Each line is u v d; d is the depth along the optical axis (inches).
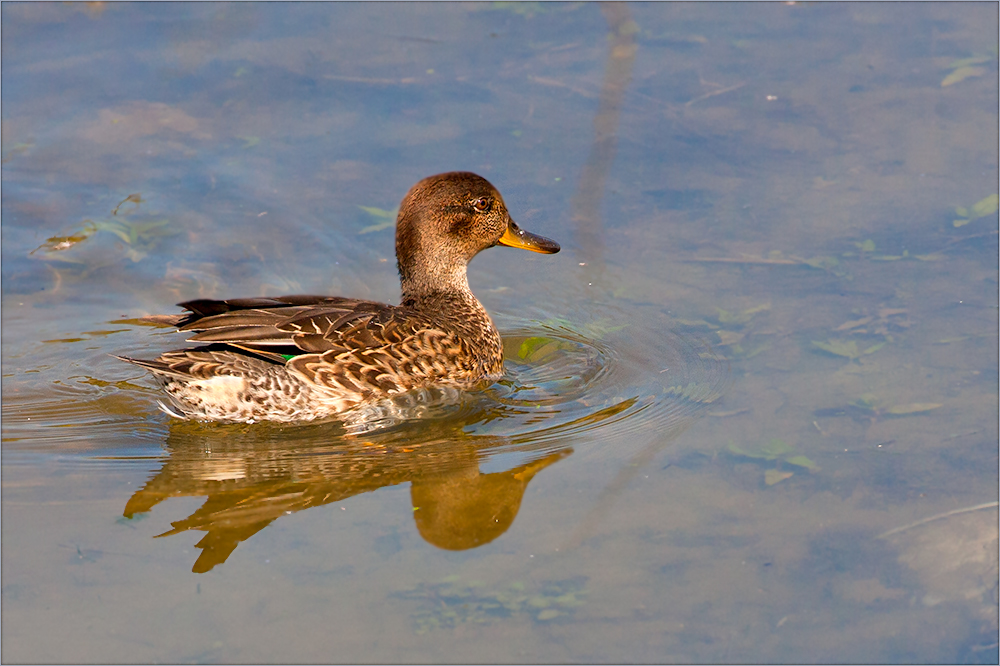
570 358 513.0
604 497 397.7
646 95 693.3
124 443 446.0
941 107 670.5
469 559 366.6
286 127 689.6
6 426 459.2
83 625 334.6
